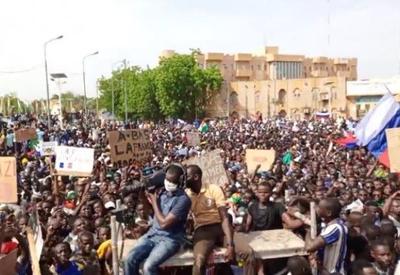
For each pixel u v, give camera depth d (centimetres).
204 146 2773
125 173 1386
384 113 1498
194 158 767
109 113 9169
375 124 1502
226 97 9656
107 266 734
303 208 693
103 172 1502
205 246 547
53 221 864
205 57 10969
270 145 2959
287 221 680
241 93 9750
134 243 596
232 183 1284
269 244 587
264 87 9675
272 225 709
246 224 714
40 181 1507
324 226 638
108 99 8950
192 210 566
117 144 1444
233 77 11306
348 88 8838
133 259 544
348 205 1055
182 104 8406
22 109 9175
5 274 527
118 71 8856
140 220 673
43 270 709
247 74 11381
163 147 2873
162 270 561
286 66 11769
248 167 1562
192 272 550
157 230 552
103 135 3559
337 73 12638
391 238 645
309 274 550
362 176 1486
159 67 8556
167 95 8319
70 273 714
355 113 8819
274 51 12350
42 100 9844
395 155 1095
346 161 1936
